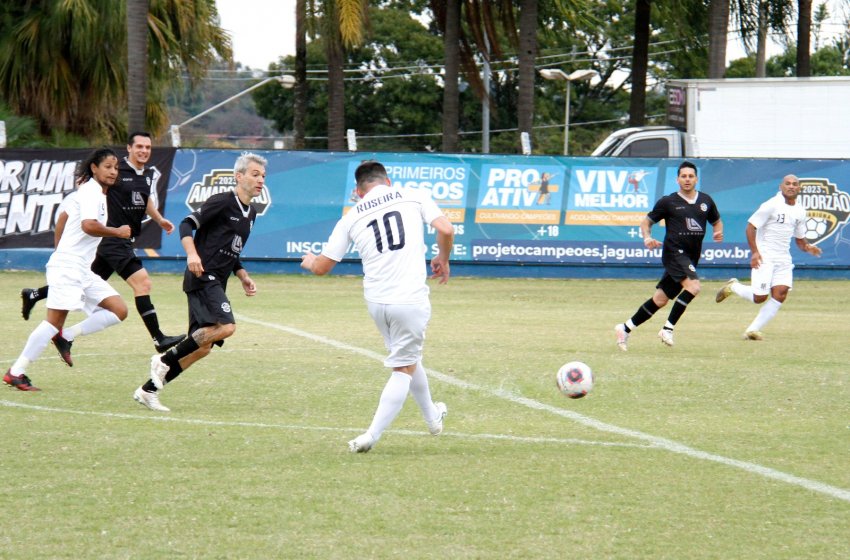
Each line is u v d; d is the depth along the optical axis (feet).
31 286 130.93
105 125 214.90
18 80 200.95
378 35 441.68
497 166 155.02
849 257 157.38
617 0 453.17
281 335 92.17
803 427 55.98
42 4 198.80
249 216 60.85
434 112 444.14
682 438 53.11
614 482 44.34
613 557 34.96
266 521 38.45
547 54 457.27
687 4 234.58
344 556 34.78
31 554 34.68
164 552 35.01
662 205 86.48
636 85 247.09
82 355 79.82
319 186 154.92
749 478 45.11
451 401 63.10
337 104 228.63
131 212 76.48
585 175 155.53
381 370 73.77
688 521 38.96
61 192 149.48
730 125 174.81
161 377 58.80
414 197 49.70
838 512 40.24
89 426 54.39
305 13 216.54
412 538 36.68
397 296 48.57
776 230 92.02
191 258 58.29
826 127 174.40
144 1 175.32
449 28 221.05
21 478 43.98
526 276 155.43
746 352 84.84
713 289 144.87
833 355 83.25
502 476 45.19
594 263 155.43
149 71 213.25
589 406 61.87
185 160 152.25
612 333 97.04
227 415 58.23
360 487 43.19
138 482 43.55
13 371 64.23
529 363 77.61
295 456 48.52
